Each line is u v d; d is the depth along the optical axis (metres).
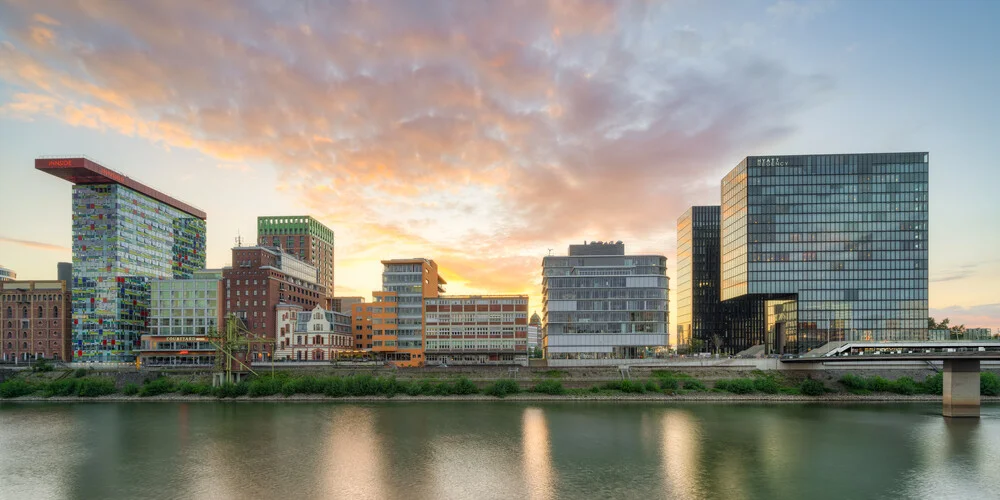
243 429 123.19
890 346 166.62
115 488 82.75
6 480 86.88
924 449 104.88
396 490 81.00
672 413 144.00
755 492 80.25
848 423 130.12
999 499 77.94
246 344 187.62
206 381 182.38
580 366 188.50
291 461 96.38
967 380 139.50
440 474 88.75
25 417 140.88
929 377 173.50
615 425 127.19
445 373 181.88
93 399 171.38
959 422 132.12
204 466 93.62
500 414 141.88
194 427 125.75
